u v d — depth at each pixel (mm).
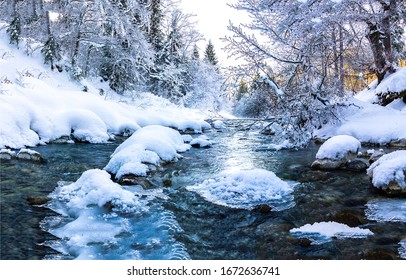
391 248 4254
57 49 18453
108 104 16328
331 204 5895
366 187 6766
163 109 23359
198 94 37156
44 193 6340
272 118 11344
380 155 8461
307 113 10906
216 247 4434
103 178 6449
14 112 10812
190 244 4523
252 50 10867
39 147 10773
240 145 12680
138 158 7957
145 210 5688
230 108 38438
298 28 10773
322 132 12695
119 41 23125
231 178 7039
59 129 12180
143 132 10273
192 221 5293
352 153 8266
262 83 11133
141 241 4574
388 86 13695
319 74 11336
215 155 10547
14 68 13688
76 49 20938
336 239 4543
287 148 11375
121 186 6820
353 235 4645
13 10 21578
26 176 7387
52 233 4730
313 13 10602
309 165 8781
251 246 4453
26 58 17188
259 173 6828
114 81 22266
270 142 13359
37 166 8344
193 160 9680
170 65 31297
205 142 12391
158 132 10562
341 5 11312
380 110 12500
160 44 31906
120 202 5719
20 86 13125
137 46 23578
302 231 4820
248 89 11461
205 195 6508
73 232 4770
